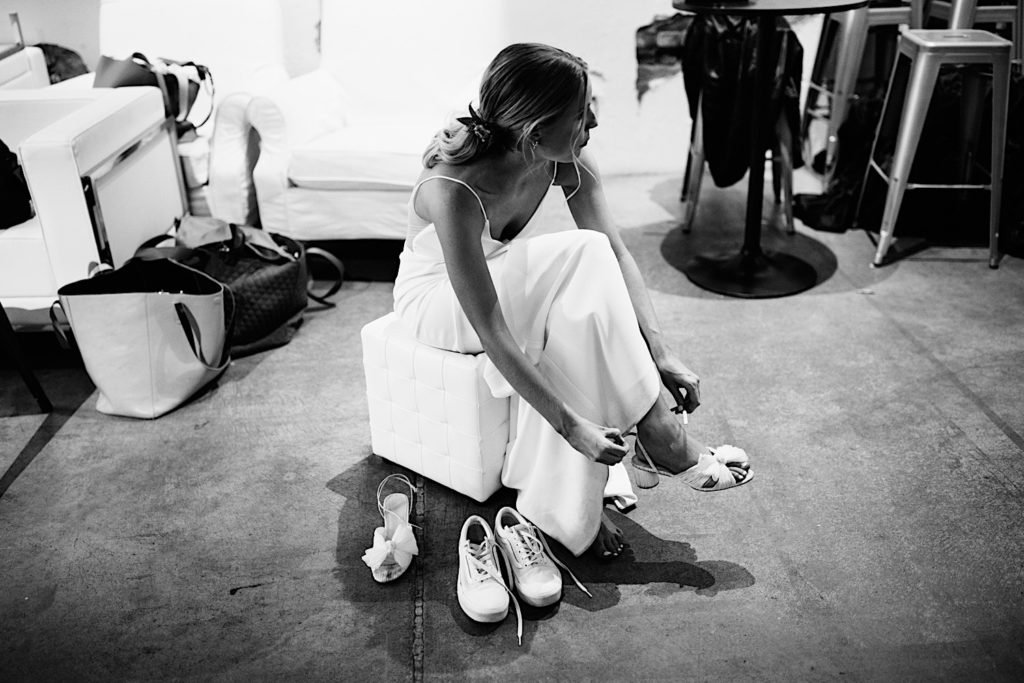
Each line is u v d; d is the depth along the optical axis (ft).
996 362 8.02
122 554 5.99
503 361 5.17
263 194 9.53
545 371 5.42
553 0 11.74
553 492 5.66
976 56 8.96
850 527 6.03
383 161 9.20
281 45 11.04
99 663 5.14
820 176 12.48
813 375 7.89
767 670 4.94
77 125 7.66
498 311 5.20
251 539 6.10
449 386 5.89
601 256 5.18
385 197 9.38
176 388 7.60
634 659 5.04
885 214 9.86
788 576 5.62
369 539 6.07
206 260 8.36
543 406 5.14
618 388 5.24
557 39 12.00
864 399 7.51
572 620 5.34
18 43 10.95
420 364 5.99
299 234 9.67
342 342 8.74
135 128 8.50
